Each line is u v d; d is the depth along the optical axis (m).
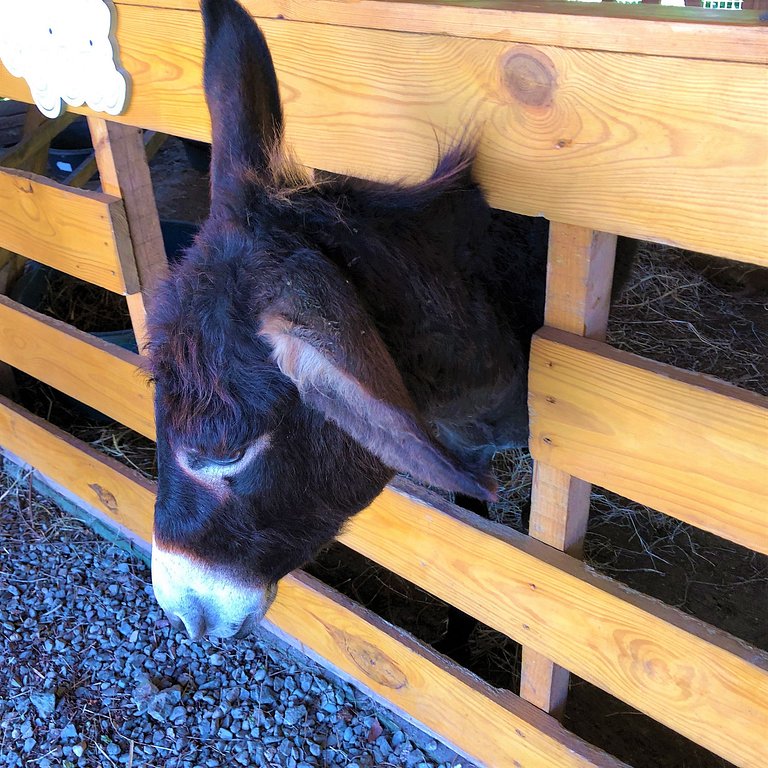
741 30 0.60
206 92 0.84
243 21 0.82
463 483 0.65
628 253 1.31
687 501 0.81
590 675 1.01
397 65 0.82
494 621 1.10
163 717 1.41
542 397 0.89
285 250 0.74
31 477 1.98
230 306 0.73
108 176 1.28
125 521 1.71
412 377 0.87
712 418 0.76
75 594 1.67
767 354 2.14
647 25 0.64
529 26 0.71
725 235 0.67
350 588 1.62
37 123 1.98
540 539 1.01
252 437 0.75
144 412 1.48
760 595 1.57
